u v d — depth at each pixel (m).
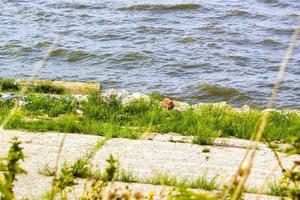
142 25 106.81
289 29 111.19
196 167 27.73
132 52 87.06
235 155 30.70
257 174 26.23
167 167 27.28
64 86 54.09
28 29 102.56
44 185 21.72
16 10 116.50
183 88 72.44
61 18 112.69
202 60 86.88
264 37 104.62
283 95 71.56
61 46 90.00
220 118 38.25
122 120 38.41
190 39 98.88
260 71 83.19
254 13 124.19
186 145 32.19
